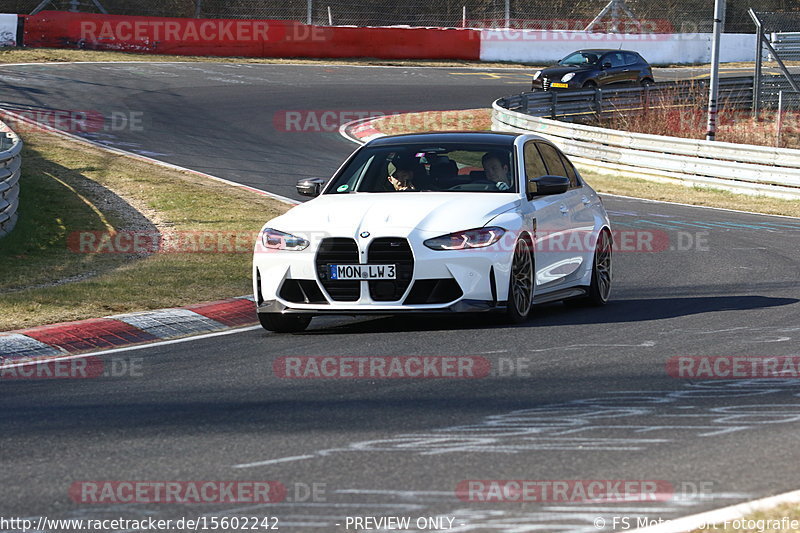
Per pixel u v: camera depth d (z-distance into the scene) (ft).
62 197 200.95
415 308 102.32
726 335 104.53
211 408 77.82
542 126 315.99
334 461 63.82
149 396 82.12
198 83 384.88
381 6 564.30
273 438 69.21
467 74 471.62
